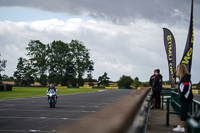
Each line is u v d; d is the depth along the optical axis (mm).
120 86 167625
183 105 10352
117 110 3281
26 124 13828
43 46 144125
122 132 2602
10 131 11719
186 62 20938
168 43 24438
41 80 142875
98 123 2484
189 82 10180
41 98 38625
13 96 44594
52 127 12844
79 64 144250
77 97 43125
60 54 150500
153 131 11203
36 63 141625
